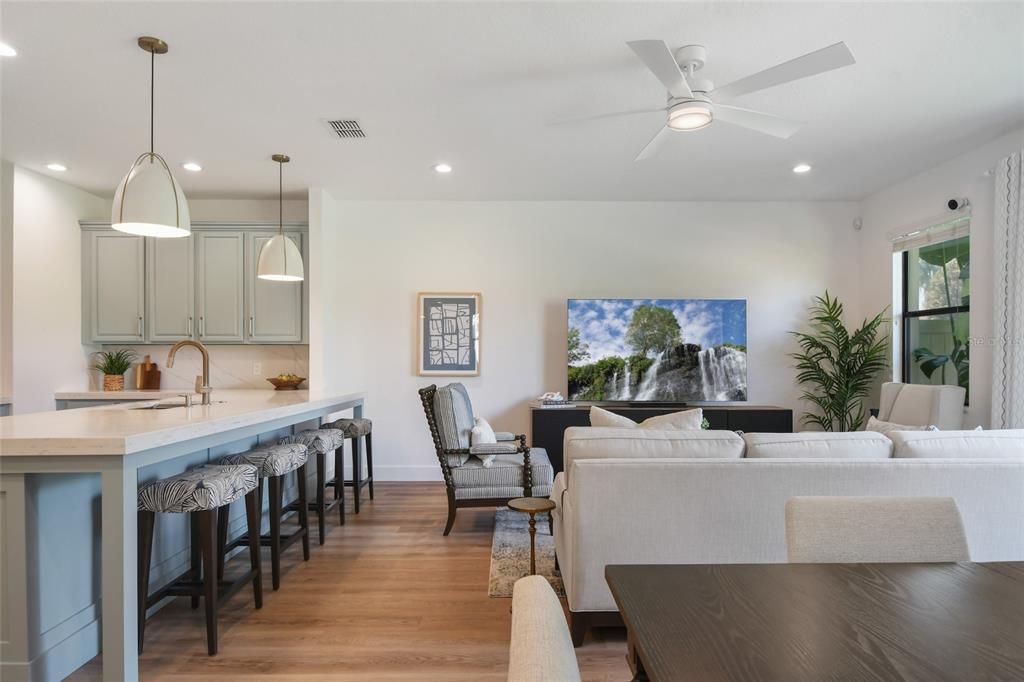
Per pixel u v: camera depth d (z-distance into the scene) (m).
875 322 4.84
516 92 3.05
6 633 1.87
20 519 1.87
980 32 2.47
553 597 0.75
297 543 3.51
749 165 4.27
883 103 3.20
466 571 3.04
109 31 2.44
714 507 2.13
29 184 4.34
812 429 5.26
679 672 0.78
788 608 0.99
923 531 1.35
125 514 1.82
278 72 2.81
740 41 2.54
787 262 5.30
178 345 3.02
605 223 5.32
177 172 4.44
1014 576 1.14
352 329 5.27
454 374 5.27
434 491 4.86
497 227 5.32
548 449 4.73
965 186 4.00
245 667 2.09
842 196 5.13
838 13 2.33
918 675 0.77
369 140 3.75
